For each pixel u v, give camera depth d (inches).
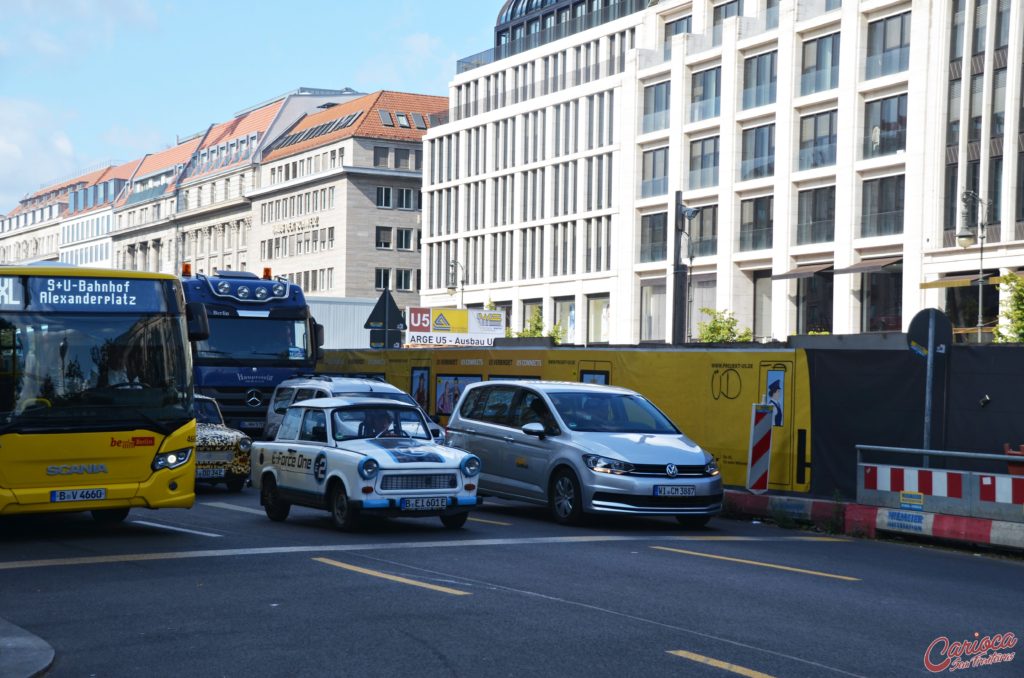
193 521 671.1
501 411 749.3
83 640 347.3
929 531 641.0
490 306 3157.0
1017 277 1717.5
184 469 578.9
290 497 662.5
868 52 2282.2
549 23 3339.1
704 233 2677.2
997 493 614.9
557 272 3171.8
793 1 2427.4
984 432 662.5
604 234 2994.6
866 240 2250.2
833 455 732.0
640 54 2886.3
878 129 2255.2
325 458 632.4
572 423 698.8
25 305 556.7
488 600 409.1
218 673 307.0
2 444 541.0
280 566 489.1
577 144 3102.9
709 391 820.6
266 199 4618.6
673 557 534.9
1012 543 599.2
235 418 1093.8
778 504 736.3
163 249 5442.9
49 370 555.5
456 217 3617.1
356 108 4362.7
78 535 597.6
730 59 2586.1
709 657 324.5
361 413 658.2
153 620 375.2
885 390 706.8
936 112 2108.8
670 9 2849.4
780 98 2455.7
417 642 341.4
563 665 313.6
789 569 506.0
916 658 331.6
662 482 654.5
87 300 569.6
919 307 2132.1
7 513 542.6
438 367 1154.0
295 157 4471.0
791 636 356.5
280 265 4517.7
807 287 2411.4
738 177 2581.2
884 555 585.0
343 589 431.2
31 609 394.3
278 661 318.7
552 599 411.8
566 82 3174.2
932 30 2133.4
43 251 6835.6
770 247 2502.5
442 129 3659.0
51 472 550.0
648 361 872.3
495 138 3442.4
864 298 2284.7
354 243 4126.5
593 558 523.8
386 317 1283.2
